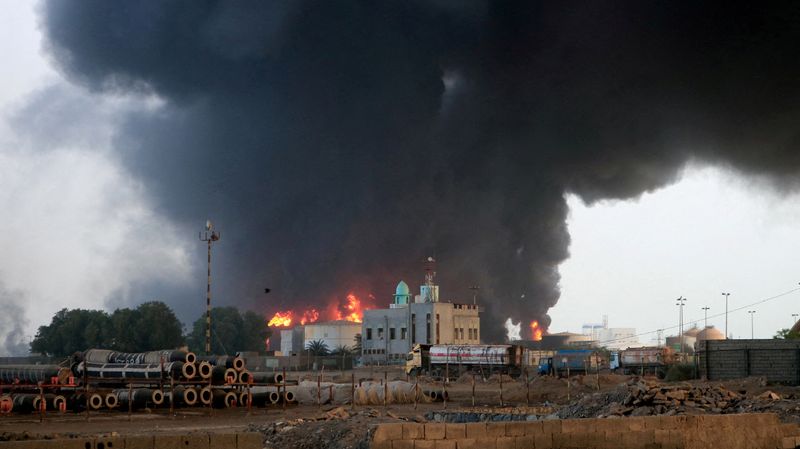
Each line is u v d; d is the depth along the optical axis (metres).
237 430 79.81
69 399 115.69
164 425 94.75
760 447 58.19
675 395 84.06
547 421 50.94
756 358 135.75
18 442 37.88
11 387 113.25
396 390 134.50
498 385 189.62
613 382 170.62
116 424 96.38
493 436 49.41
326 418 86.25
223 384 122.31
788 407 78.94
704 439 55.81
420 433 48.22
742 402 82.31
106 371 120.75
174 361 120.19
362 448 54.56
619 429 52.94
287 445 67.69
